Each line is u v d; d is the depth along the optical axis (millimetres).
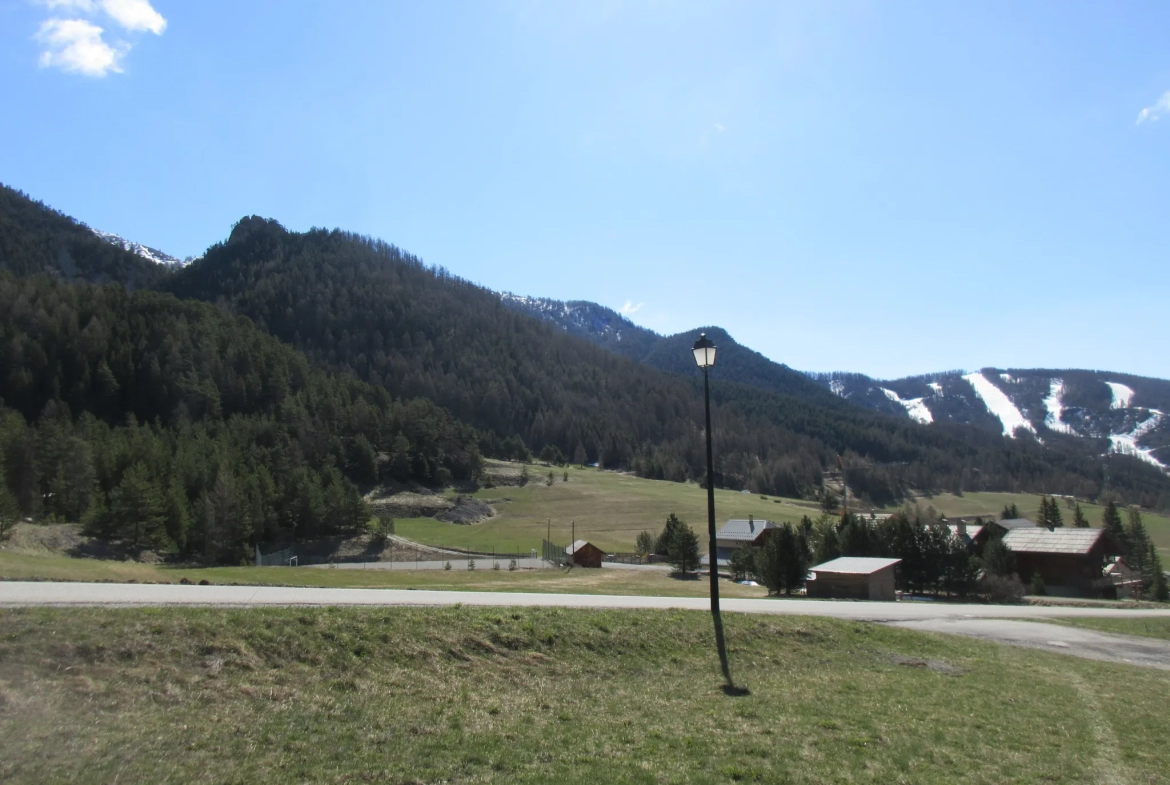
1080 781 8461
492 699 9961
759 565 32906
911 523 39125
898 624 18438
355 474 111312
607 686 11148
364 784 6973
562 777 7453
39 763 6652
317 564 70125
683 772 7824
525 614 13469
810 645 14875
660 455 156750
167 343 129125
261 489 78062
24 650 8727
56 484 68812
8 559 23438
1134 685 13977
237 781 6766
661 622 14453
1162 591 50125
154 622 10125
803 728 9680
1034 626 20422
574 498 118188
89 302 135500
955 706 11383
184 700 8539
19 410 108688
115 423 113562
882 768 8398
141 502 62281
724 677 12227
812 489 144375
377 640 11133
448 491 115625
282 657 10172
